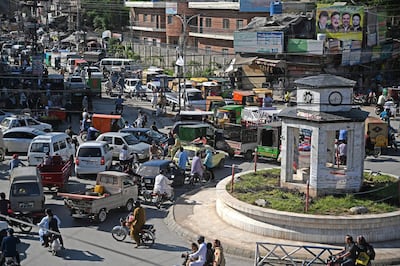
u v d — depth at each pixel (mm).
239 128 46281
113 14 138875
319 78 30719
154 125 51000
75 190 36938
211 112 55656
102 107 70125
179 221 30984
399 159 46719
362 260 23297
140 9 121750
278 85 78312
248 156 46031
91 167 39812
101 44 121125
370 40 79938
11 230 24734
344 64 76750
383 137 47562
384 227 27828
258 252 25078
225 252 26969
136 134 47406
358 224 27312
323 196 30484
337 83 30312
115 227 28875
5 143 46500
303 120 30797
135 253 27109
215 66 91625
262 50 80188
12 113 58000
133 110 68250
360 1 87062
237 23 95562
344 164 36406
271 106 62594
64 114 60562
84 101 63469
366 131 47281
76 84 75812
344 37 77312
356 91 76125
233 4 94875
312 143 30594
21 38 126250
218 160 42469
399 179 32031
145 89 77188
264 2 92312
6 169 42562
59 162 38469
